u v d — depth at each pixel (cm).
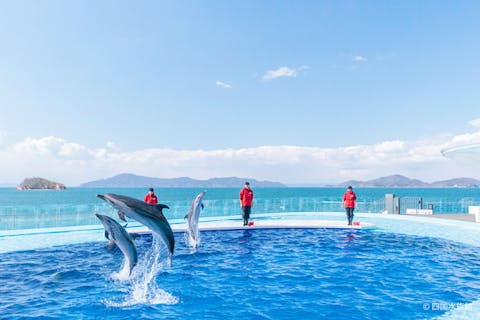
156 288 635
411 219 1692
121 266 802
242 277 710
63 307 540
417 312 517
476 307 538
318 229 1407
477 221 1519
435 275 726
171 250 578
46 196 14425
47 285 655
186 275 724
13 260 866
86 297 588
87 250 993
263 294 602
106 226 577
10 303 558
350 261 855
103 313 515
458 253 950
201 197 1005
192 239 1082
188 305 550
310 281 681
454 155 1359
